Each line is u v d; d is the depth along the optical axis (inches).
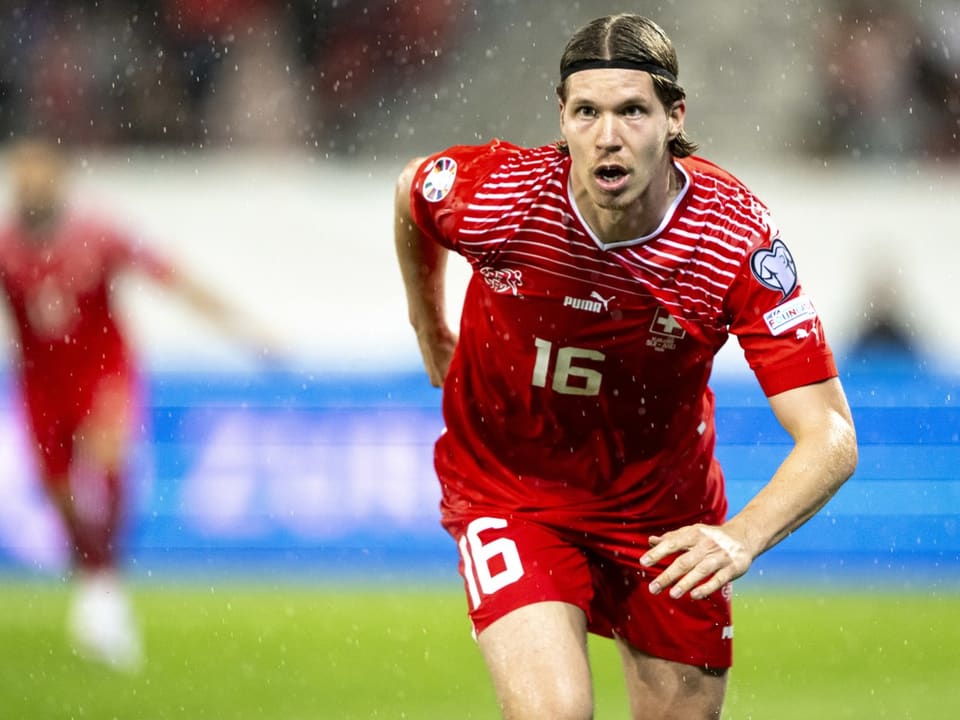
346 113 1784.0
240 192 1427.2
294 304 1398.9
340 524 1278.3
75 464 1018.7
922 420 1342.3
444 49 1817.2
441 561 1273.4
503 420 564.1
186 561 1268.5
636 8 1838.1
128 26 1755.7
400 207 575.8
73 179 1422.2
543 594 535.5
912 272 1424.7
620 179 486.9
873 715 840.3
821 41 1801.2
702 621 580.7
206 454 1288.1
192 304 1082.7
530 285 524.7
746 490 1291.8
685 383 546.0
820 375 500.4
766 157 1780.3
